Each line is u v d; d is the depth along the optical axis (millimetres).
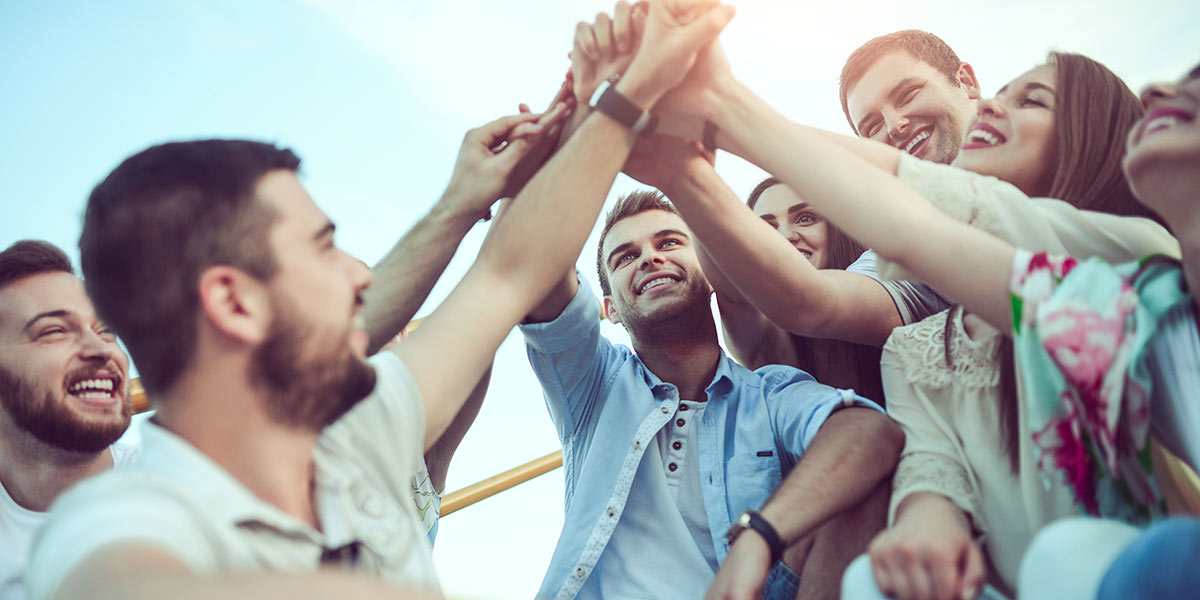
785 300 1938
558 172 1526
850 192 1493
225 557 951
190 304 1091
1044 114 1791
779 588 1708
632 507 2066
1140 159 1246
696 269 2264
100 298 1113
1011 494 1477
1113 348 1251
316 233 1166
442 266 1872
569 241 1509
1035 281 1331
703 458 2059
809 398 1989
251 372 1102
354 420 1281
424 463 2059
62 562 833
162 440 1045
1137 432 1267
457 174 1871
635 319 2248
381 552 1166
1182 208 1234
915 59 3014
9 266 2219
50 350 2186
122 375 2285
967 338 1587
